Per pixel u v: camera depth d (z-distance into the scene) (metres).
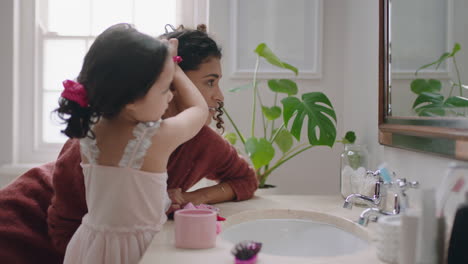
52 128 2.14
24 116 2.09
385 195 0.98
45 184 1.26
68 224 1.10
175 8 2.11
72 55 2.13
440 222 0.54
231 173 1.31
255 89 1.72
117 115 0.85
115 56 0.82
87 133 0.89
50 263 1.22
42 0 2.11
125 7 2.12
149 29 2.12
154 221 0.90
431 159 1.01
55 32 2.12
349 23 1.77
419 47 1.07
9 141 2.01
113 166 0.87
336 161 1.86
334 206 1.23
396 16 1.22
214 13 1.86
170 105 1.11
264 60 1.85
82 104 0.83
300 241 1.03
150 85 0.83
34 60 2.09
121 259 0.86
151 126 0.87
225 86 1.87
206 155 1.19
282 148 1.68
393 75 1.25
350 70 1.75
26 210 1.20
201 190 1.25
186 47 1.17
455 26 0.90
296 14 1.85
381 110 1.32
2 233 1.13
